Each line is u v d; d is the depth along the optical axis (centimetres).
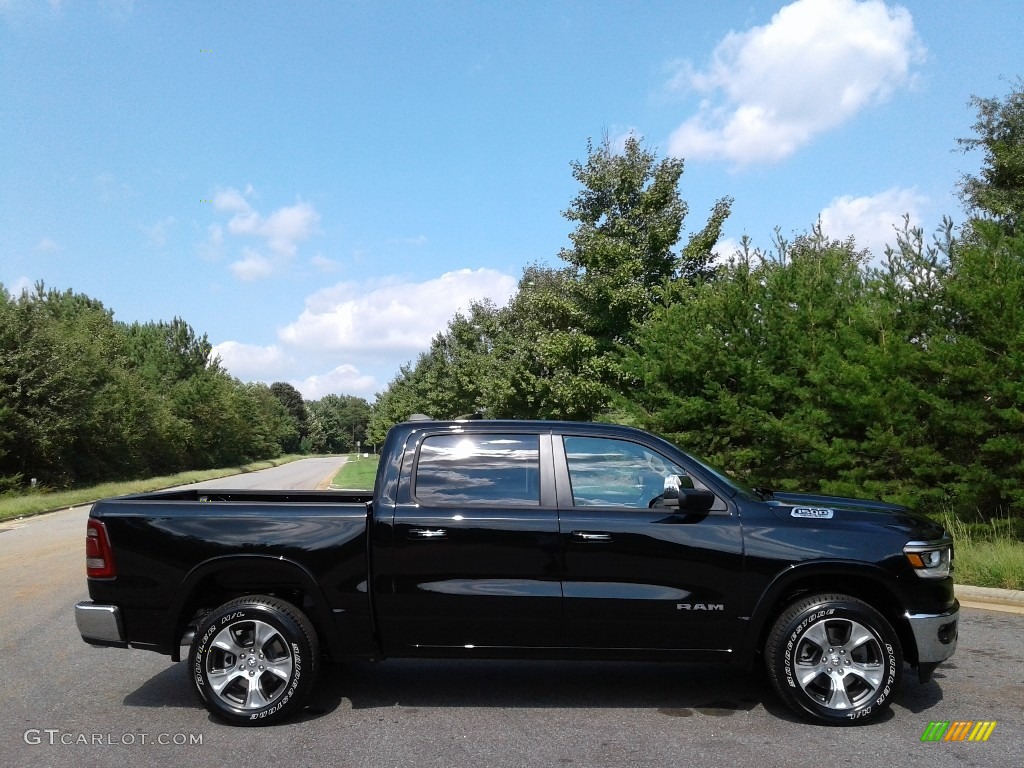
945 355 985
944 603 469
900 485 1030
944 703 497
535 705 503
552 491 490
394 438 512
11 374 3197
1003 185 2333
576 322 2002
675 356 1284
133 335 6388
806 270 1245
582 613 469
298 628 472
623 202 1991
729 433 1222
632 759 411
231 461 6938
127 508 493
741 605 466
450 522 479
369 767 404
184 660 628
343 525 484
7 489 3011
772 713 483
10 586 985
